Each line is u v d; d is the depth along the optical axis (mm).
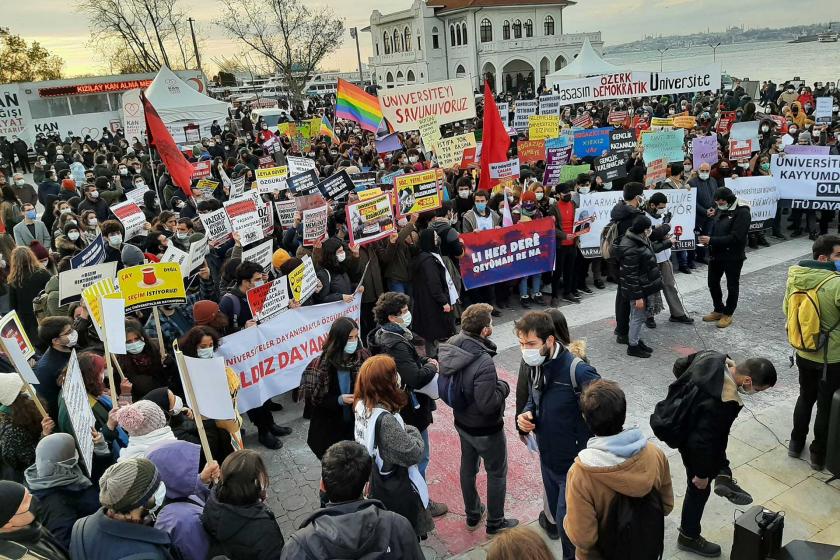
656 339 8328
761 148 15344
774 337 8125
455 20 68875
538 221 9422
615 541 3158
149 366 5453
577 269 10203
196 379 4055
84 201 12641
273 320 6480
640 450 3109
